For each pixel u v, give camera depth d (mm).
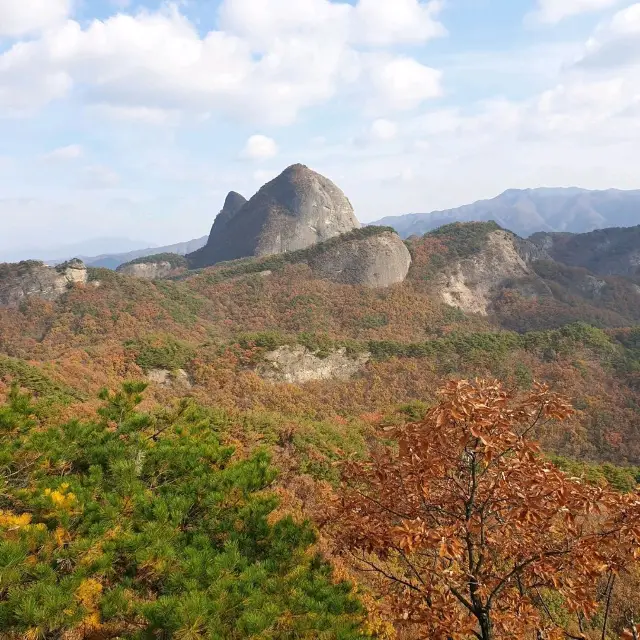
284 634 5402
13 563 4965
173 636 4816
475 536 5750
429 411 5340
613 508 5078
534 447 5094
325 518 6809
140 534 6148
